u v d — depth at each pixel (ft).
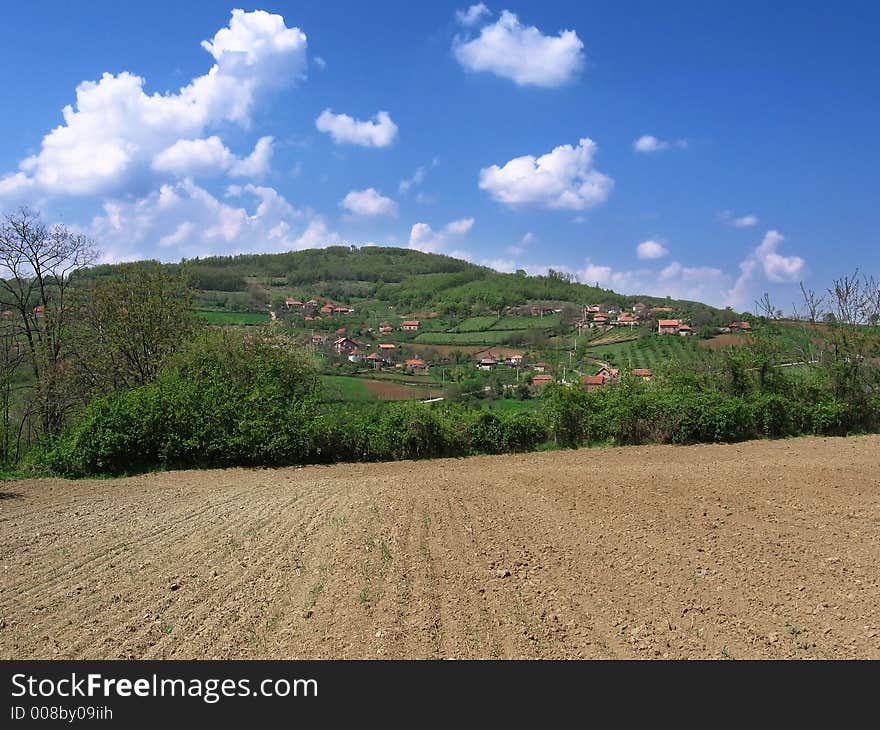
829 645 18.65
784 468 45.91
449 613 21.35
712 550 27.22
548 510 35.24
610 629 19.97
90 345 84.84
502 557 26.99
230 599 23.25
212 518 36.01
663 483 41.60
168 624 21.29
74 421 69.62
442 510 35.94
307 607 22.18
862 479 41.39
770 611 20.92
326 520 34.45
